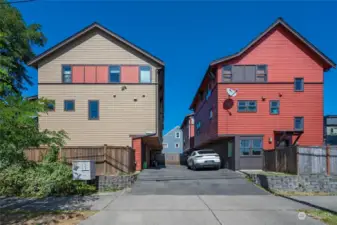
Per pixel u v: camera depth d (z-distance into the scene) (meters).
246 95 20.20
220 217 7.57
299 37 20.12
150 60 21.22
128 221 7.21
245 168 19.62
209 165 20.86
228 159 22.05
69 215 7.89
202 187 13.18
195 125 36.69
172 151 64.19
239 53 20.09
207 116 25.58
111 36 21.14
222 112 20.09
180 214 7.93
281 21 20.22
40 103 7.24
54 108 20.64
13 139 6.78
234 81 20.28
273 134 19.92
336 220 7.19
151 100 20.91
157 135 20.86
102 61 21.11
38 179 11.57
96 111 20.80
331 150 13.34
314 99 20.19
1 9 14.41
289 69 20.33
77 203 9.70
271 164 16.58
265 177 13.09
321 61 20.36
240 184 13.96
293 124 20.02
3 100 6.53
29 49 19.56
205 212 8.17
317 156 13.31
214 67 20.64
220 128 20.00
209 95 24.33
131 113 20.81
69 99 20.81
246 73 20.33
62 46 20.94
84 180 12.20
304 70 20.34
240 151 19.83
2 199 10.65
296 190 12.52
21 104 6.63
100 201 10.03
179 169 23.27
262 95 20.19
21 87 18.97
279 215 7.77
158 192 12.00
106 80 21.00
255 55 20.42
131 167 16.42
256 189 12.72
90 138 20.59
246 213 8.03
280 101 20.17
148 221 7.20
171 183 14.27
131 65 21.11
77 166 11.88
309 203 9.55
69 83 20.88
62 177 11.60
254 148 19.84
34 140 7.72
